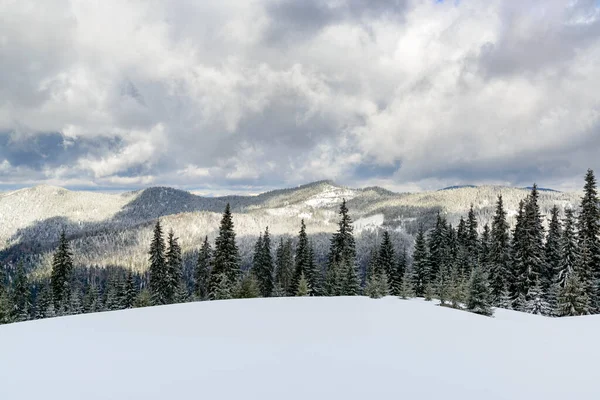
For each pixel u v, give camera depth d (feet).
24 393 16.65
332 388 16.93
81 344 25.26
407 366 20.51
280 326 31.91
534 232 114.01
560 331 32.12
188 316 37.04
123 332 29.14
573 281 88.17
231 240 117.91
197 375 18.71
